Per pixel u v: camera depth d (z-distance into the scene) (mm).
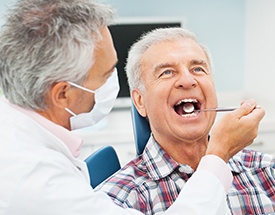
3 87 821
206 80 1229
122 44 2844
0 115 834
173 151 1286
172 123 1228
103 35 827
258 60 3062
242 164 1319
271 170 1310
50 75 783
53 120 860
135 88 1333
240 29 3191
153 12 3053
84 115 900
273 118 2715
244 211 1230
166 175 1245
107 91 923
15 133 797
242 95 3258
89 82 838
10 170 740
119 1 2979
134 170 1282
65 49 777
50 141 828
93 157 1349
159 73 1230
